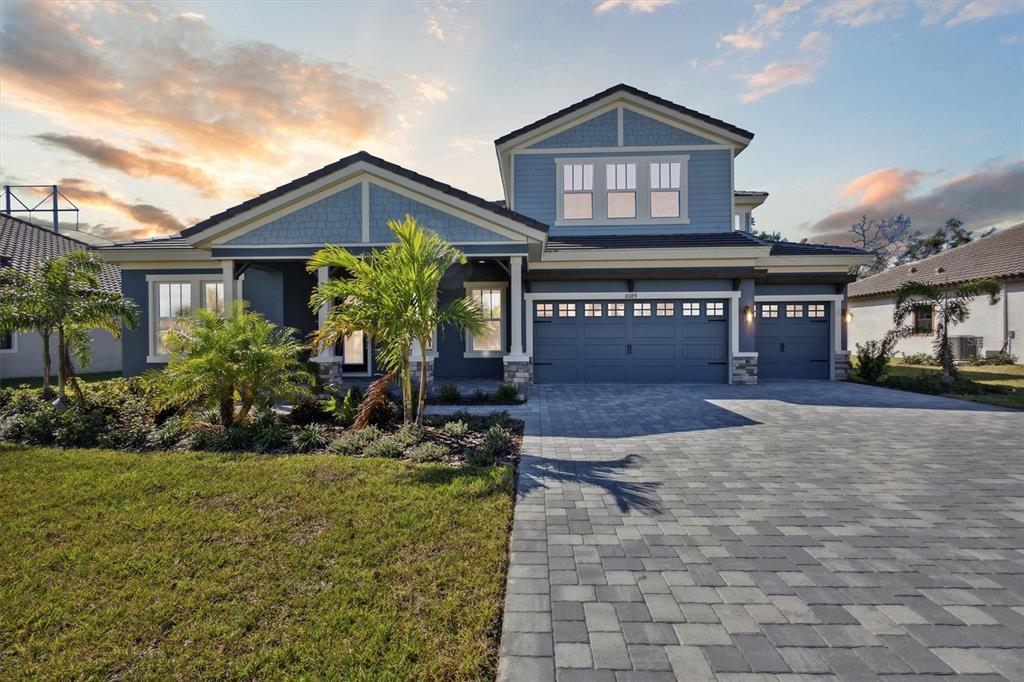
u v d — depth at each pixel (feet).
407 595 10.09
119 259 45.75
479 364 50.11
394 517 13.94
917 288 45.88
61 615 9.48
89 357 34.63
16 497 15.30
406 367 24.98
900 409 32.40
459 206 36.22
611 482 17.52
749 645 8.52
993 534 13.28
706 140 48.06
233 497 15.43
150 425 25.05
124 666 8.13
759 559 11.78
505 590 10.52
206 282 47.85
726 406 33.42
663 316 46.01
